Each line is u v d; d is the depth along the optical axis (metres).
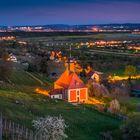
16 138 62.50
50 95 145.12
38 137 64.62
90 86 165.50
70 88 147.50
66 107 124.06
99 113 127.19
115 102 139.00
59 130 67.75
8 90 135.25
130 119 97.62
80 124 104.94
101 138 95.62
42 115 101.19
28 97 126.62
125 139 95.06
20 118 87.38
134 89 191.75
